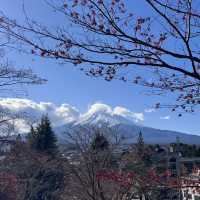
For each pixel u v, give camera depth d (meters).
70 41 7.45
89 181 30.92
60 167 34.88
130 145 33.84
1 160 29.75
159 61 7.54
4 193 29.61
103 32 7.45
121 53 7.56
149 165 29.59
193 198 20.05
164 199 21.88
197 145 43.00
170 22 7.50
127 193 27.12
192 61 7.41
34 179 34.84
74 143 35.31
